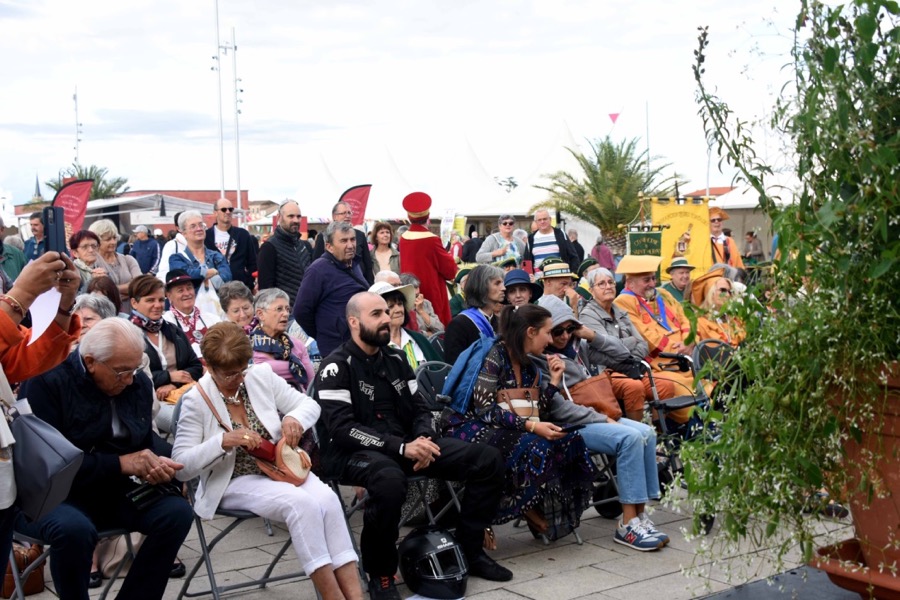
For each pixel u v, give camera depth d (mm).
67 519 3787
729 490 3164
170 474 4020
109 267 8586
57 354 3330
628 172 27656
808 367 2963
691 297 7441
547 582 4781
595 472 5520
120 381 4020
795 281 3062
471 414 5324
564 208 27438
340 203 9047
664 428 5938
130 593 4000
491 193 28516
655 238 10984
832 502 3316
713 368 3299
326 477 4801
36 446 3268
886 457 3080
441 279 8227
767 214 3068
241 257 9938
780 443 3016
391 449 4676
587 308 6668
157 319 5848
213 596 4398
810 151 2938
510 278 6492
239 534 5730
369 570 4574
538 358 5570
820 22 2889
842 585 3422
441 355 6988
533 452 5125
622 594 4551
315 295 6680
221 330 4332
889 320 2936
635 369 6227
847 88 2803
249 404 4477
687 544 5379
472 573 4898
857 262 2916
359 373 4844
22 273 3230
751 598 3979
